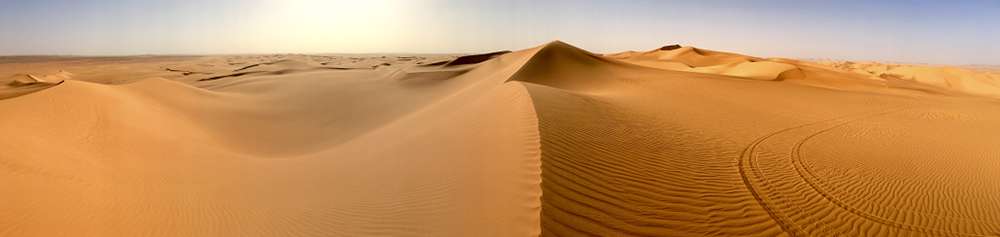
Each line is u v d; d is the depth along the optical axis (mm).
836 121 17109
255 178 11922
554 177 6570
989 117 18812
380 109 26953
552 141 8156
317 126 23578
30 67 128500
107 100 19016
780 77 39000
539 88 14320
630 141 9922
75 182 10391
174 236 8031
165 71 91812
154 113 20469
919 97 25703
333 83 40250
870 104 22375
